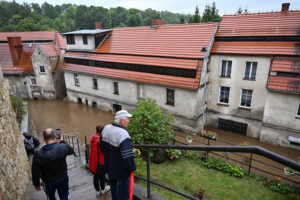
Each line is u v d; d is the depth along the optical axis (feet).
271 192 29.73
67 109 92.79
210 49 64.95
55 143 13.78
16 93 107.45
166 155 40.29
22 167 23.04
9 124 21.90
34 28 255.29
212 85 68.44
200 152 41.19
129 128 40.47
